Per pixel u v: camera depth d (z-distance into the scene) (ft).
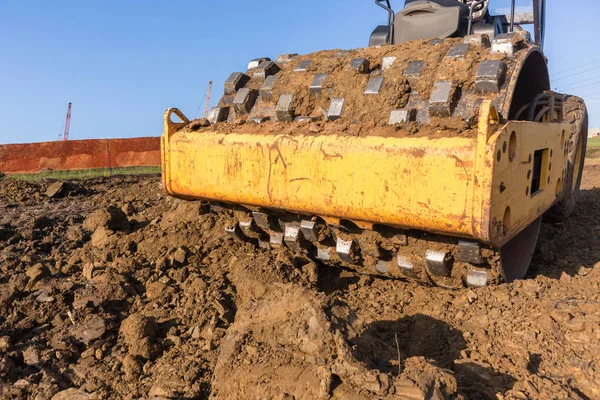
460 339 10.43
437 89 11.53
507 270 12.89
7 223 19.66
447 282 12.34
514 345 9.90
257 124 13.32
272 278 12.78
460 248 11.12
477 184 9.70
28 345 11.30
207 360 10.48
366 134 11.33
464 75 11.70
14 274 14.58
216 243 15.19
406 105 12.09
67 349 11.08
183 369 10.12
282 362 8.66
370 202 11.01
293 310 9.68
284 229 13.92
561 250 15.98
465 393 8.46
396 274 12.78
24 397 9.87
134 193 26.55
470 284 12.00
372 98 12.34
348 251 12.62
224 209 14.90
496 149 9.59
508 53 11.85
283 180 12.14
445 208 10.11
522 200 11.20
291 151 11.96
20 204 24.61
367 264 13.05
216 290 12.89
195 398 9.40
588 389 8.66
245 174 12.72
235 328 10.00
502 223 10.21
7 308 12.62
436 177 10.14
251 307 10.27
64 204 24.72
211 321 11.71
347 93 12.80
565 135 14.34
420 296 12.62
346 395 7.70
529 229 15.01
